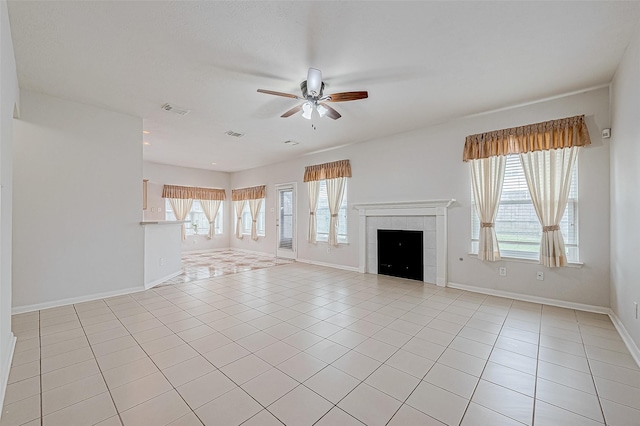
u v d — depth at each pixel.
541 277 3.80
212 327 3.02
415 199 5.05
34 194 3.55
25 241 3.49
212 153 6.99
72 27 2.35
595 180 3.43
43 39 2.50
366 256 5.87
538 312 3.46
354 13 2.18
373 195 5.70
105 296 4.10
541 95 3.61
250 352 2.48
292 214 7.65
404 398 1.87
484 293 4.28
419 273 5.09
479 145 4.23
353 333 2.87
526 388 1.97
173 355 2.42
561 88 3.43
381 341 2.69
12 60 2.54
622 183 2.85
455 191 4.58
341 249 6.34
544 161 3.69
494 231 4.12
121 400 1.84
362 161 5.89
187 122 4.66
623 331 2.77
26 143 3.51
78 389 1.95
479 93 3.56
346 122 4.66
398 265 5.38
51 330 2.93
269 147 6.38
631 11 2.16
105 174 4.11
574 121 3.50
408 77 3.16
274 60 2.84
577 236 3.57
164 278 5.21
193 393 1.91
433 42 2.54
